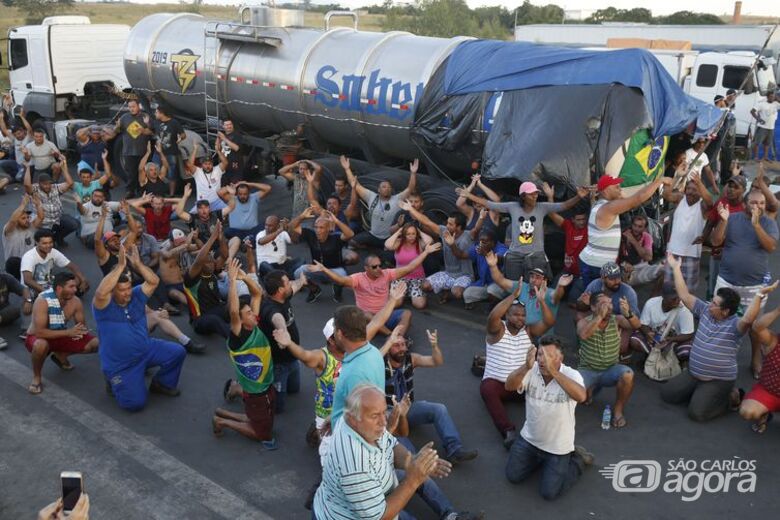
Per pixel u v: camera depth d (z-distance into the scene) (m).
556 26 26.41
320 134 12.42
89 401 7.06
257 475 5.89
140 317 6.73
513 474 5.71
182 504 5.52
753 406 6.26
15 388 7.30
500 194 9.62
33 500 5.56
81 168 11.53
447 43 10.73
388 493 3.76
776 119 17.80
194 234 9.17
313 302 9.55
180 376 7.59
